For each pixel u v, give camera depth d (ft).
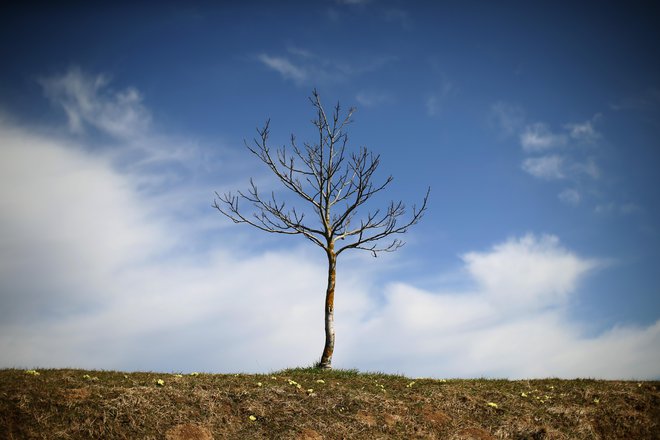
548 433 42.78
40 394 36.06
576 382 56.34
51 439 32.35
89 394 37.42
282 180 66.03
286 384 46.50
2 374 39.91
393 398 46.65
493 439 42.09
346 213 63.10
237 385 44.32
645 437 44.45
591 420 45.88
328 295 61.67
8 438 31.53
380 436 40.19
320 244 63.16
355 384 50.39
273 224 65.31
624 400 49.60
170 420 36.63
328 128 66.08
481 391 51.01
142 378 44.27
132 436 34.35
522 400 49.14
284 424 39.19
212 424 37.45
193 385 42.60
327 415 41.50
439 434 41.91
